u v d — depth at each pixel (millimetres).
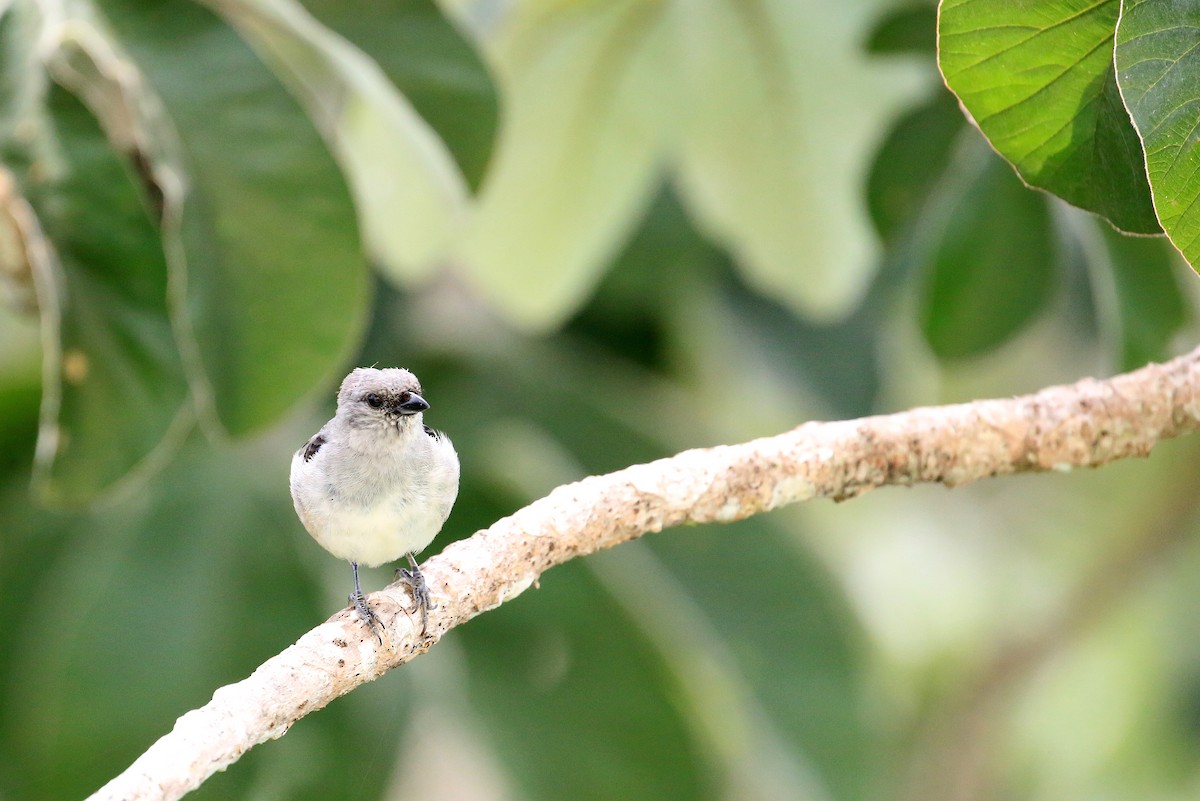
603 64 10414
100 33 7766
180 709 10344
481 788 13828
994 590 16906
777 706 12445
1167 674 16547
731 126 11078
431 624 5797
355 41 8133
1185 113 4629
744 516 6395
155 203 8445
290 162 7980
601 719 11367
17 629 11266
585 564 11484
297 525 11125
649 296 14172
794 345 13930
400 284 12352
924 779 16391
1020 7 5059
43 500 8047
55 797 10109
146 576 10734
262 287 8094
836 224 11625
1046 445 6555
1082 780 16938
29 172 7605
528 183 11117
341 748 10328
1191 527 16188
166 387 8078
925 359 10875
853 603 13227
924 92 9797
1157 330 8680
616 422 12867
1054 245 9023
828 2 10180
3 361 12289
